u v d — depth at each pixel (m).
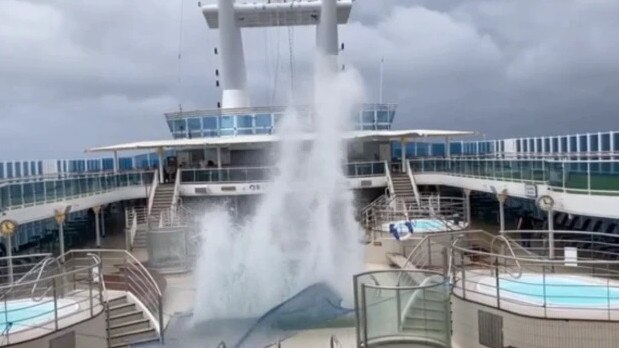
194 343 12.88
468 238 20.66
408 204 28.97
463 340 12.13
